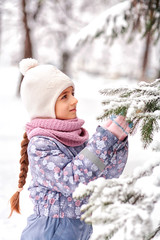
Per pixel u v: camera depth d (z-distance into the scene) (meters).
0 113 10.73
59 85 1.50
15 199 1.67
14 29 15.44
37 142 1.40
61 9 15.80
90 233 1.55
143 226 0.74
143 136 1.14
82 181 1.27
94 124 7.83
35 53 15.74
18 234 2.84
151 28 3.48
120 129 1.27
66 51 16.38
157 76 5.96
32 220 1.45
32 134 1.45
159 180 0.90
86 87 17.97
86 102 13.27
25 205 3.47
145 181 0.91
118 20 3.65
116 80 17.70
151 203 0.83
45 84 1.50
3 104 12.84
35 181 1.47
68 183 1.29
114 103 1.11
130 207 0.82
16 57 16.34
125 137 1.30
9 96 15.34
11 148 6.37
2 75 20.30
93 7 15.77
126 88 1.27
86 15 15.95
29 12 15.14
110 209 0.83
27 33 15.09
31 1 15.01
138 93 1.21
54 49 16.61
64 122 1.46
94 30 3.77
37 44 16.30
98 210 0.84
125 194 0.89
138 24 3.65
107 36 3.74
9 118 9.80
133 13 3.62
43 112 1.52
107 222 0.81
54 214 1.40
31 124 1.51
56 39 16.28
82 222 1.44
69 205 1.40
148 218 0.75
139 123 1.27
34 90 1.51
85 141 1.60
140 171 0.97
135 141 5.36
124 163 1.40
